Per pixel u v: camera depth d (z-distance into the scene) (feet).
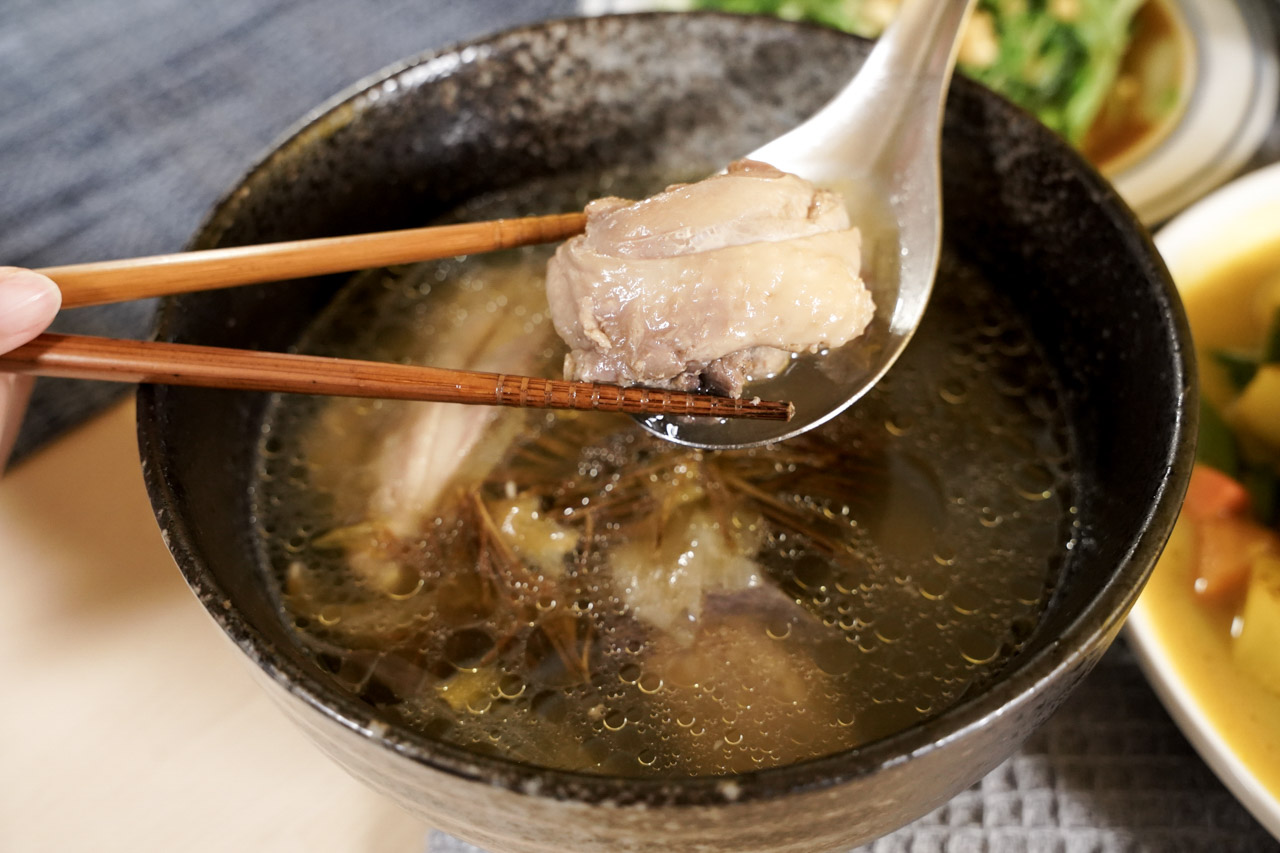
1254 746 1.10
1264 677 1.13
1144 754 1.13
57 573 1.25
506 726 1.04
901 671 1.06
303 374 1.01
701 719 1.04
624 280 1.02
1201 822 1.10
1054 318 1.20
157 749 1.17
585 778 0.86
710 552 1.10
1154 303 1.05
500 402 1.02
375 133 1.23
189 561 0.95
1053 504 1.13
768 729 1.03
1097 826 1.10
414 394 1.02
